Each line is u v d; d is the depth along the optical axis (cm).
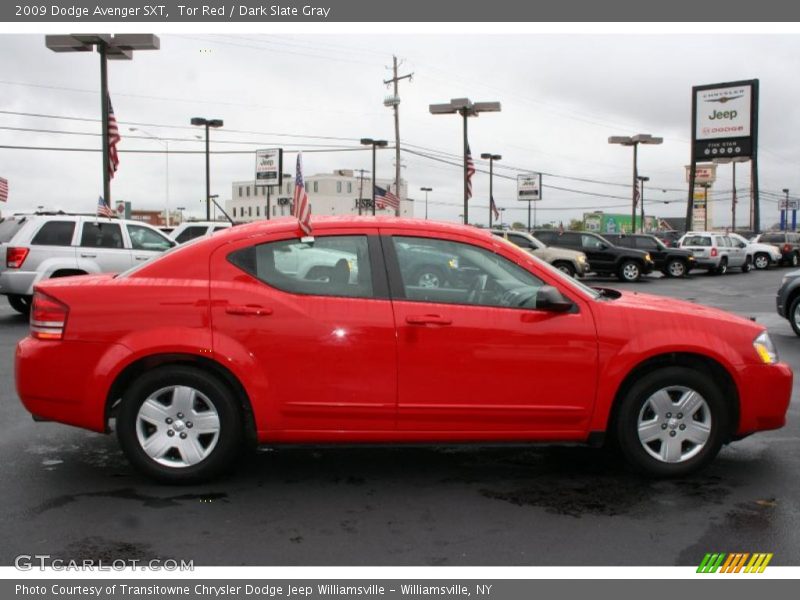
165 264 464
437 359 456
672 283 2891
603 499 452
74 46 2236
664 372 473
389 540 391
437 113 3853
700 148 4588
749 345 483
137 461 457
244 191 12781
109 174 2280
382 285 464
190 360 457
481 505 441
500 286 474
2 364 873
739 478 491
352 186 12631
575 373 464
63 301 453
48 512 422
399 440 464
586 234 3016
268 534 397
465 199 3797
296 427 457
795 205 8856
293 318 452
